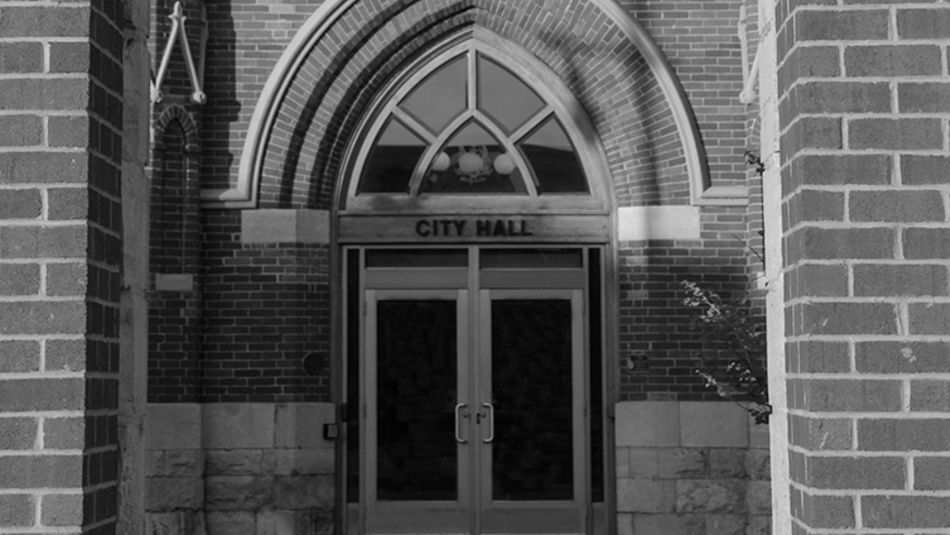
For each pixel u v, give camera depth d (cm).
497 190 1388
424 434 1376
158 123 1315
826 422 445
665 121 1351
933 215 450
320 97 1359
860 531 441
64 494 457
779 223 517
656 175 1352
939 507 440
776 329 525
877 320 447
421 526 1368
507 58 1385
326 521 1337
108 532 491
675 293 1340
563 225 1380
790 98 475
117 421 509
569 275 1383
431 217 1380
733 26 1363
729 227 1344
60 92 471
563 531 1366
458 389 1379
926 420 443
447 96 1391
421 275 1384
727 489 1319
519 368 1380
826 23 457
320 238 1360
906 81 455
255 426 1330
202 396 1333
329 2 1349
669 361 1338
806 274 451
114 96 511
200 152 1340
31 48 472
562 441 1374
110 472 495
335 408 1357
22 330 462
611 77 1359
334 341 1371
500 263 1388
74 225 466
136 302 642
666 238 1345
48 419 459
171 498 1307
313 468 1337
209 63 1355
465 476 1373
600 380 1377
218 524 1322
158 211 1317
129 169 631
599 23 1359
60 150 469
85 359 462
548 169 1392
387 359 1381
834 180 453
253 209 1347
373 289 1384
